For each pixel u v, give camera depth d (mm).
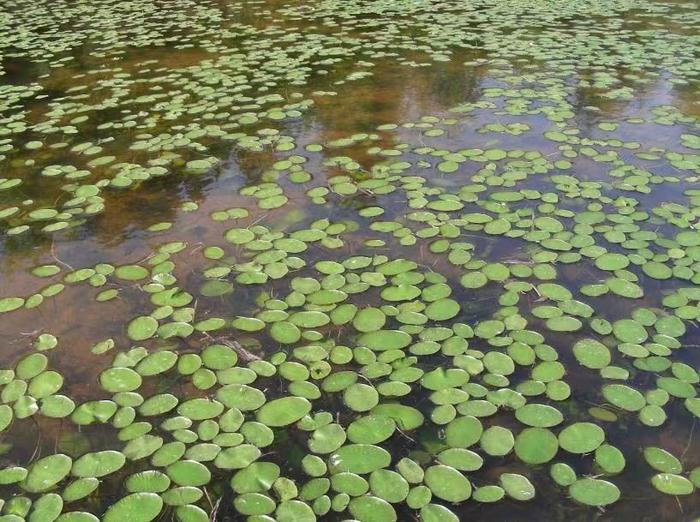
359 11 8703
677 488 1904
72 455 2074
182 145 4492
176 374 2400
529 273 2930
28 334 2650
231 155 4336
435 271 2980
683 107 5039
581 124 4730
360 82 5770
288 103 5266
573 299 2758
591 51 6641
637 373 2355
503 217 3416
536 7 8852
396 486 1928
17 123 5004
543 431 2109
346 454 2043
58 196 3850
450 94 5430
